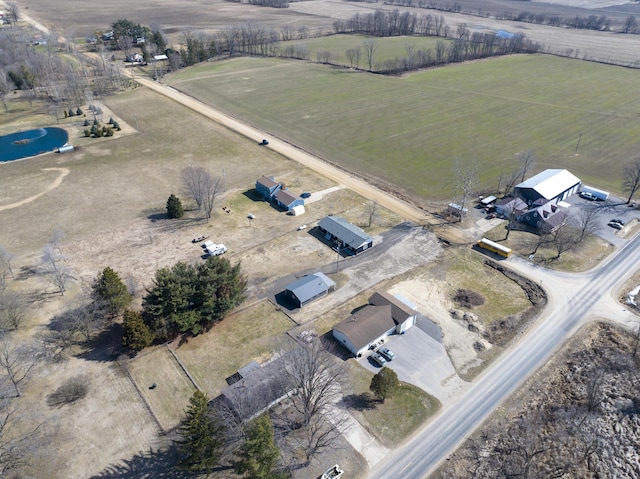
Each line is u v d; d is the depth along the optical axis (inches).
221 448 2021.4
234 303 2758.4
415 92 7116.1
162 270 2650.1
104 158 4965.6
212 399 2297.0
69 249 3457.2
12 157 5000.0
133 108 6471.5
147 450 2092.8
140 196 4220.0
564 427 2198.6
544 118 6053.2
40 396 2332.7
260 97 6924.2
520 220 3858.3
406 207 4069.9
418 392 2373.3
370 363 2539.4
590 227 3577.8
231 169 4751.5
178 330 2694.4
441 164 4820.4
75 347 2630.4
